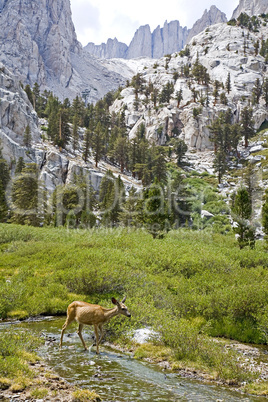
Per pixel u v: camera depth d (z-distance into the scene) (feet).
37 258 74.90
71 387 20.42
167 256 69.51
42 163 368.89
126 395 20.01
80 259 61.31
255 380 24.66
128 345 30.42
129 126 610.24
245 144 488.02
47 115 526.57
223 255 76.13
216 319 38.63
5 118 384.68
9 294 41.93
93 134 407.23
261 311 37.86
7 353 24.68
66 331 33.96
